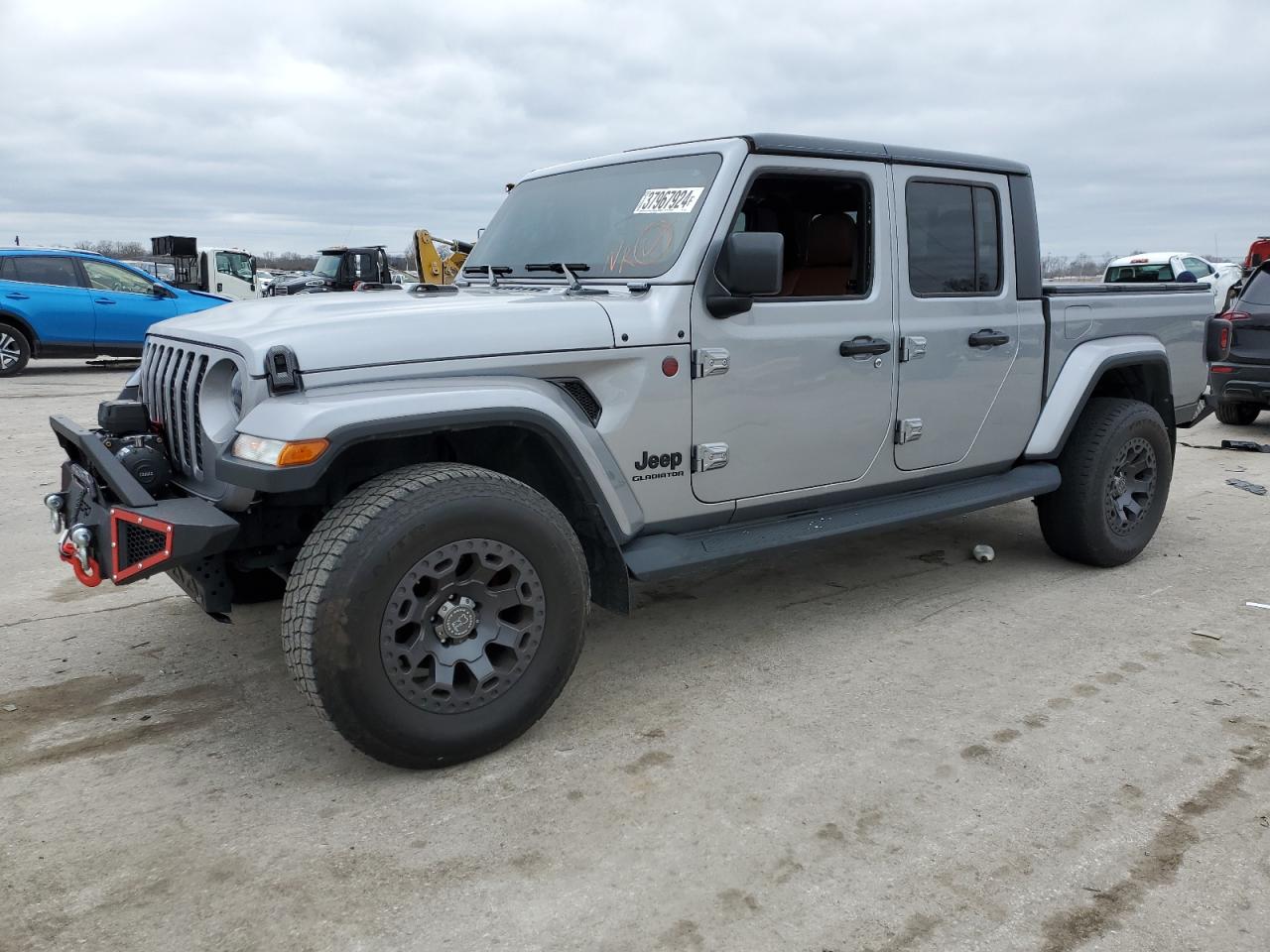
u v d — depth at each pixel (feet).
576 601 10.03
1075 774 9.52
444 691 9.29
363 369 9.11
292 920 7.40
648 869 8.03
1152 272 64.59
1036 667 12.21
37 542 17.90
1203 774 9.50
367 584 8.63
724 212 11.43
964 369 14.03
